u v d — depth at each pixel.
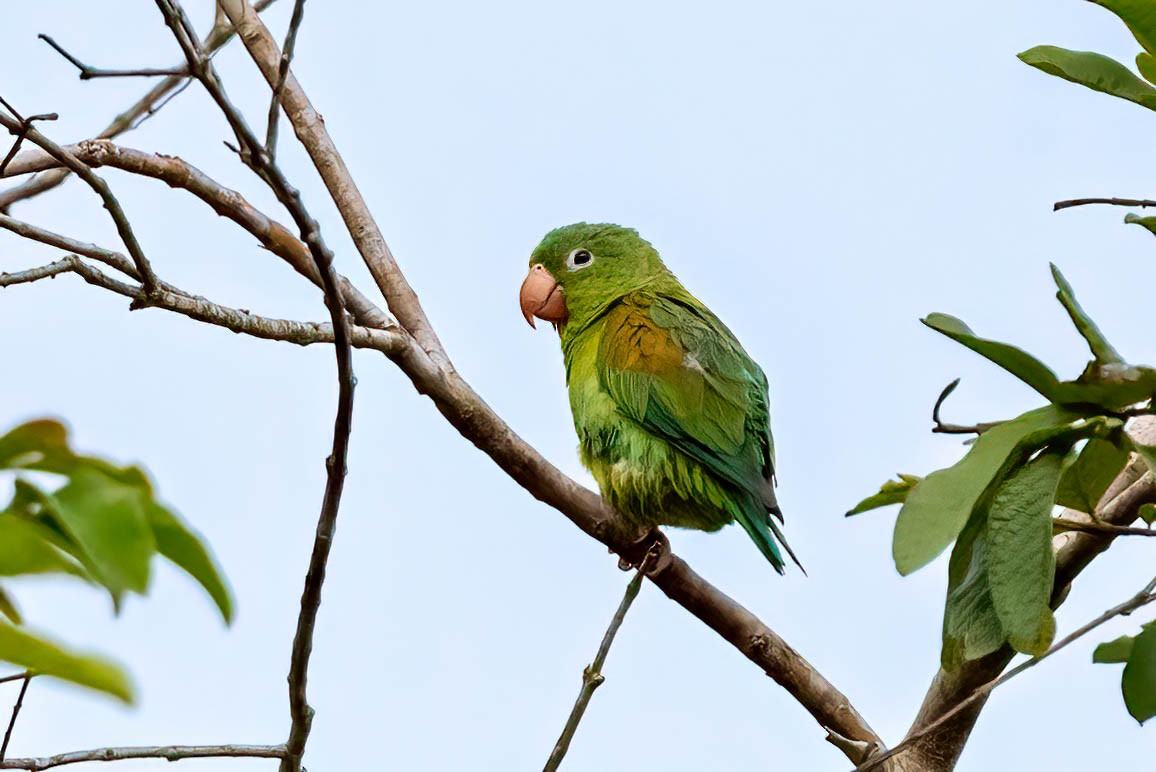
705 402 9.77
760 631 7.93
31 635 2.25
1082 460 5.57
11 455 3.00
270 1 9.46
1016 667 5.43
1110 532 5.70
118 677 2.27
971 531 5.30
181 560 3.20
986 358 5.04
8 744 5.57
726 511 9.72
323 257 5.35
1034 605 4.94
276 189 5.16
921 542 4.76
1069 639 5.06
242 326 6.53
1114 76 5.29
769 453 10.30
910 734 6.90
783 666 7.82
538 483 8.16
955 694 6.74
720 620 7.98
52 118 5.68
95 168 7.81
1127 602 5.08
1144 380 4.81
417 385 7.66
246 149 5.03
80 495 2.86
